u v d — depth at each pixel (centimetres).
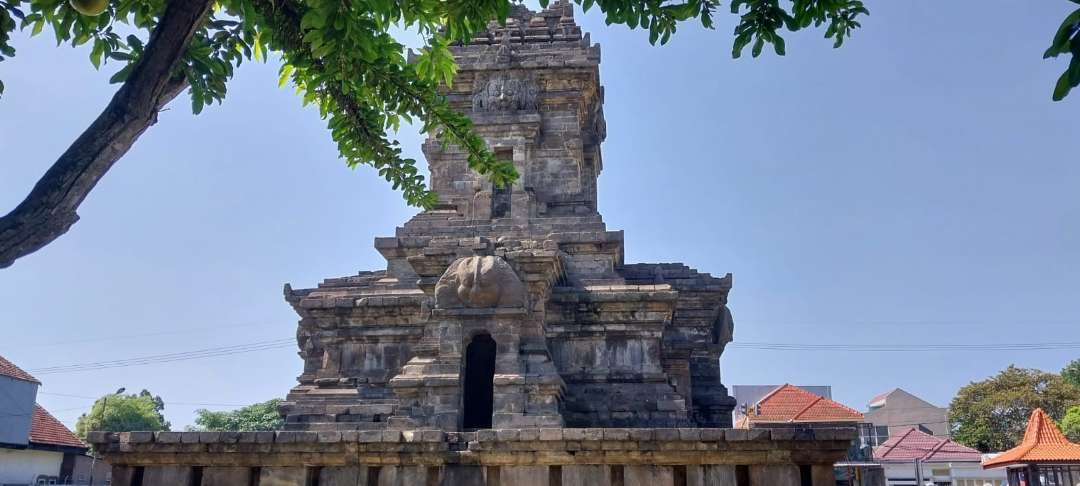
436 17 964
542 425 1933
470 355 2275
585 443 1616
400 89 1040
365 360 2439
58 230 673
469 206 2825
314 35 888
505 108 2895
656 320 2283
